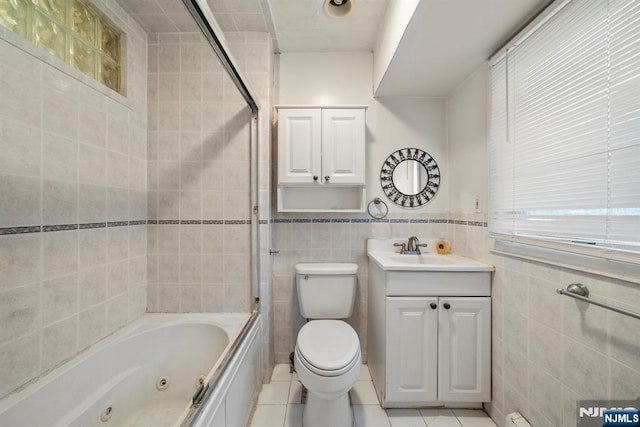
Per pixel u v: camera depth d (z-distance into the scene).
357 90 1.99
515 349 1.27
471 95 1.66
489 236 1.45
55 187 1.08
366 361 1.99
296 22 1.66
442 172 2.00
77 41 1.24
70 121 1.15
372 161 2.00
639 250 0.76
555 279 1.05
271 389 1.70
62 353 1.11
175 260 1.70
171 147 1.69
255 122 1.71
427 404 1.48
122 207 1.47
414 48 1.38
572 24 0.98
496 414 1.40
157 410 1.37
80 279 1.20
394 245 1.95
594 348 0.90
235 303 1.72
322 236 1.98
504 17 1.15
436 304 1.45
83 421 1.11
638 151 0.76
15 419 0.91
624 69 0.80
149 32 1.66
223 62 1.17
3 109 0.90
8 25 0.95
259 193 1.75
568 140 0.99
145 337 1.45
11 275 0.93
